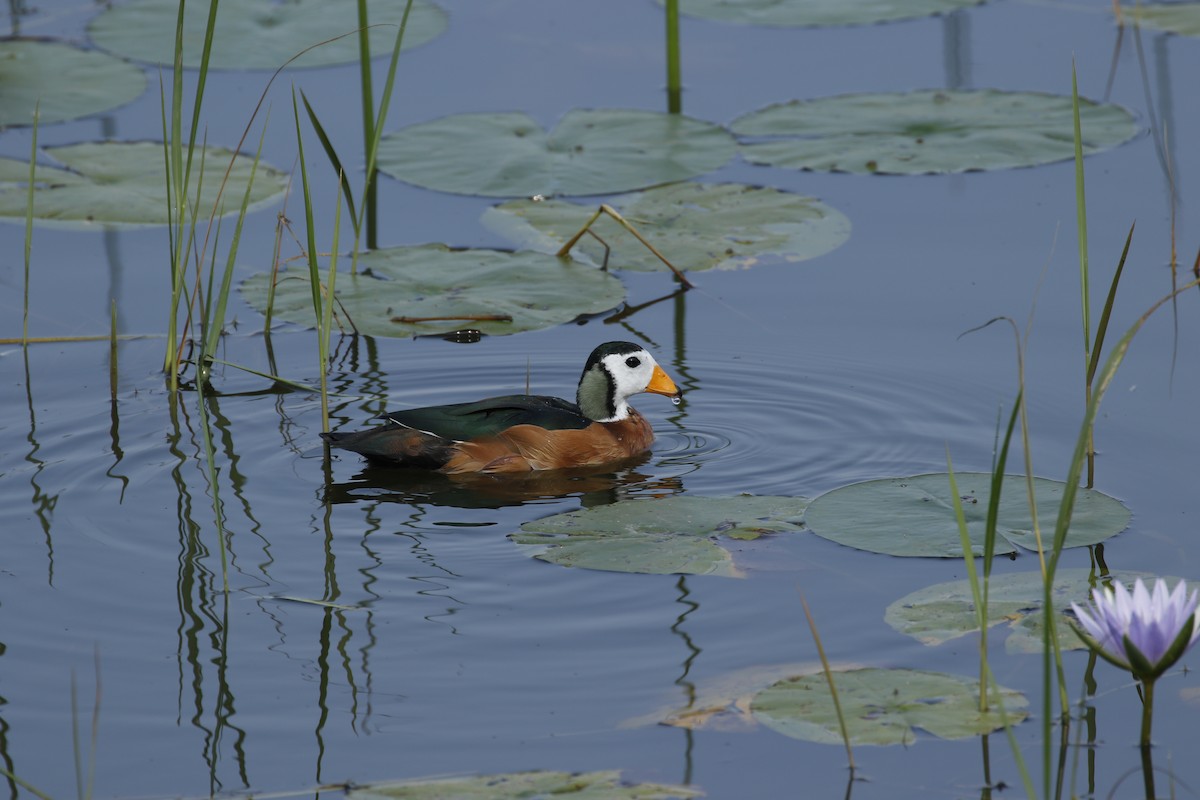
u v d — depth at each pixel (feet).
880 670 30.12
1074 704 29.17
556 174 62.34
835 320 52.11
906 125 64.85
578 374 50.06
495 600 34.37
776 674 30.55
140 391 47.98
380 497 40.93
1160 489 38.75
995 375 47.32
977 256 55.42
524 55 75.66
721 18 77.97
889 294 53.36
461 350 52.01
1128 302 50.80
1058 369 47.16
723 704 29.60
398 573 35.91
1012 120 64.54
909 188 62.18
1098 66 70.59
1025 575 33.78
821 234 57.06
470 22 79.66
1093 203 58.23
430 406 47.14
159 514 39.40
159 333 52.01
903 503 37.83
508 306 51.93
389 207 61.67
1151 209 57.26
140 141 65.31
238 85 70.79
